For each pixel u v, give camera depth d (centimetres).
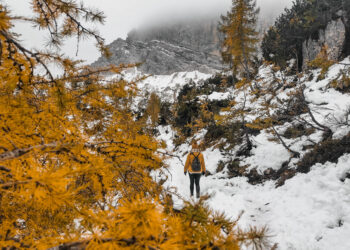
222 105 1481
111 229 67
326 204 444
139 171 172
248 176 764
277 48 1650
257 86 1110
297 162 668
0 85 121
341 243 340
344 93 902
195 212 73
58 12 184
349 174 488
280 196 561
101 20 188
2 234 109
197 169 619
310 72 1230
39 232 120
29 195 70
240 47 1493
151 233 62
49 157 117
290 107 873
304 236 389
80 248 67
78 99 170
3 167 76
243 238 74
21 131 118
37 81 134
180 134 1462
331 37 1213
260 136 962
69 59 140
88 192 130
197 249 67
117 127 201
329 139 654
